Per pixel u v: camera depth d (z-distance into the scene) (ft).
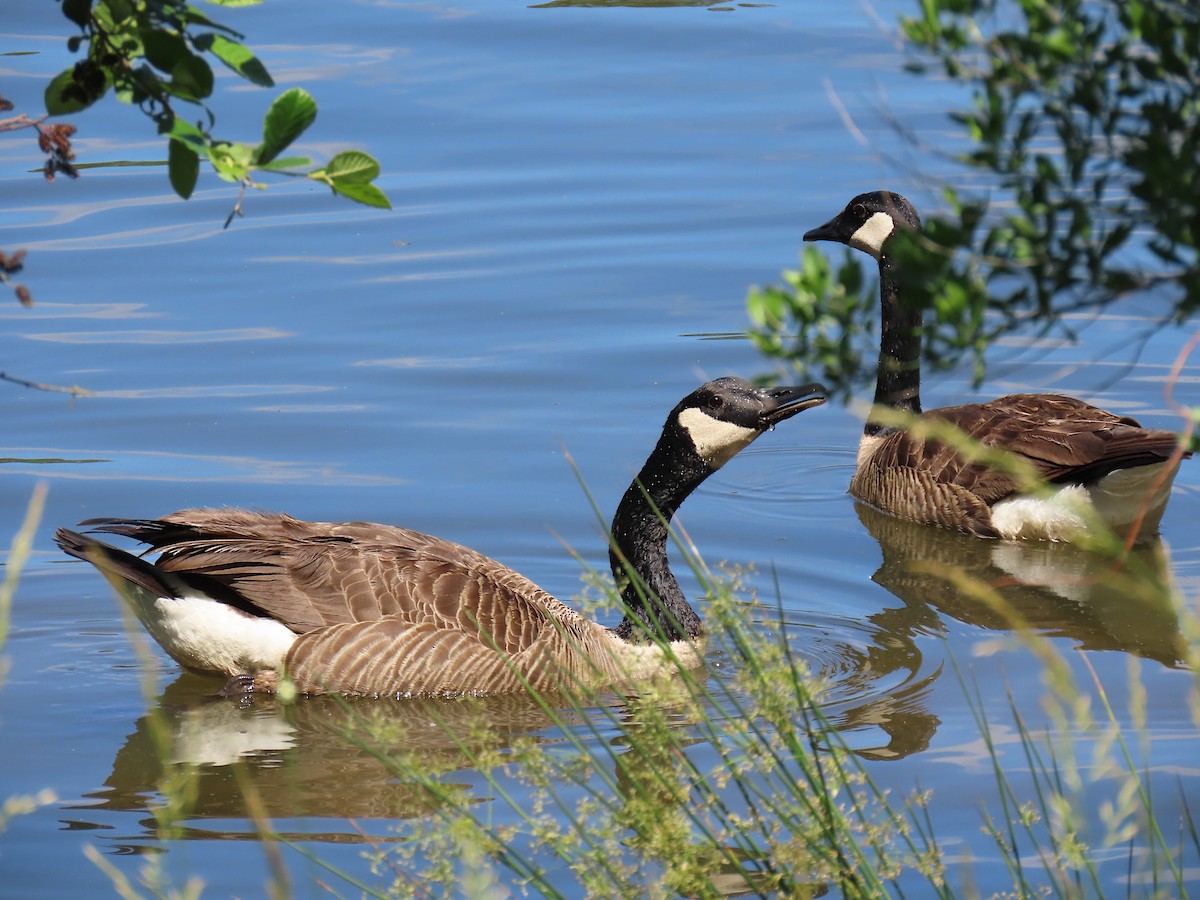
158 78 20.59
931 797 34.09
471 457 56.03
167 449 56.13
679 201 78.84
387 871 30.78
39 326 65.72
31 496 52.21
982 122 17.38
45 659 43.37
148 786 35.65
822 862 25.46
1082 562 51.75
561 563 49.39
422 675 41.45
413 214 78.33
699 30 100.01
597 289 70.18
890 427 60.18
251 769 36.63
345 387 61.31
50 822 33.71
